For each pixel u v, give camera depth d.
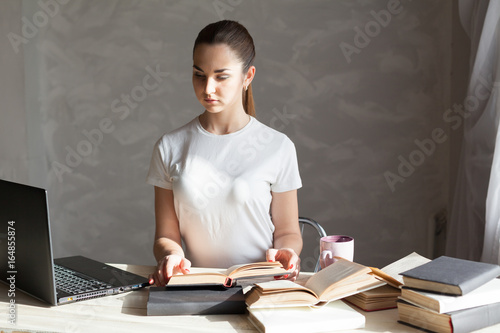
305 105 3.11
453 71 2.90
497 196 1.97
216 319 1.37
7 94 3.23
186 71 3.23
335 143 3.11
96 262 1.78
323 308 1.36
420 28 2.97
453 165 2.92
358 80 3.05
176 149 1.89
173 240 1.88
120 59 3.28
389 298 1.42
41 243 1.42
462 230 2.34
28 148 3.29
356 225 3.13
